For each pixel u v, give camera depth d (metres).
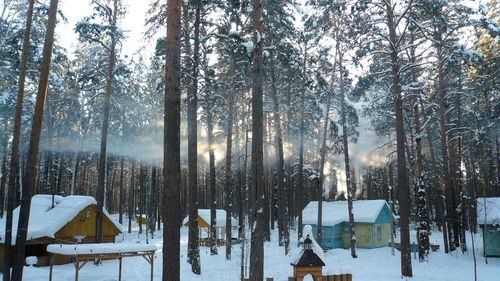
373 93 28.88
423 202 26.86
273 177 48.16
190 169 22.59
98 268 23.53
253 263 14.09
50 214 26.59
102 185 25.27
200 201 69.62
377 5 22.33
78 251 16.47
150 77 46.28
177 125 12.49
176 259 12.05
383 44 25.48
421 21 23.88
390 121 32.31
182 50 23.75
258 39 15.20
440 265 24.66
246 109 39.97
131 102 39.47
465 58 21.86
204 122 38.19
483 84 27.84
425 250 26.61
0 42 23.73
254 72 15.12
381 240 37.69
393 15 22.44
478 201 29.36
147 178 60.88
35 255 25.62
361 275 21.39
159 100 45.59
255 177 14.59
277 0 24.70
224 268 22.91
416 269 23.33
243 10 23.11
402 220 21.36
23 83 16.75
